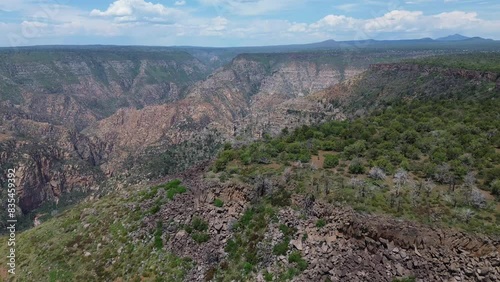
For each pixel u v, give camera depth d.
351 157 54.69
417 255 32.59
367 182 44.34
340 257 34.72
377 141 61.50
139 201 53.94
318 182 44.94
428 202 38.81
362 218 36.38
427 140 58.22
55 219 64.06
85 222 55.53
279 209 42.31
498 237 32.50
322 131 73.88
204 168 58.06
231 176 50.75
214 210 45.78
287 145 62.44
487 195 41.16
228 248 41.19
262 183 46.09
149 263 43.44
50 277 47.12
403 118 75.38
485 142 55.12
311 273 34.56
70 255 49.56
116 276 43.53
